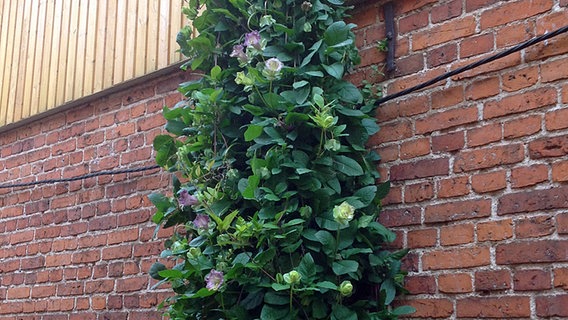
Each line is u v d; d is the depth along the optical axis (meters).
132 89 3.83
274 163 2.46
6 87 4.55
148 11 3.83
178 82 3.62
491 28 2.54
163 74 3.68
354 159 2.66
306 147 2.54
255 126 2.45
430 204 2.57
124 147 3.79
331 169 2.55
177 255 2.70
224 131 2.71
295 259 2.43
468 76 2.56
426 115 2.65
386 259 2.56
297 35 2.70
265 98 2.55
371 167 2.70
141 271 3.51
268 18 2.68
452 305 2.44
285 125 2.53
